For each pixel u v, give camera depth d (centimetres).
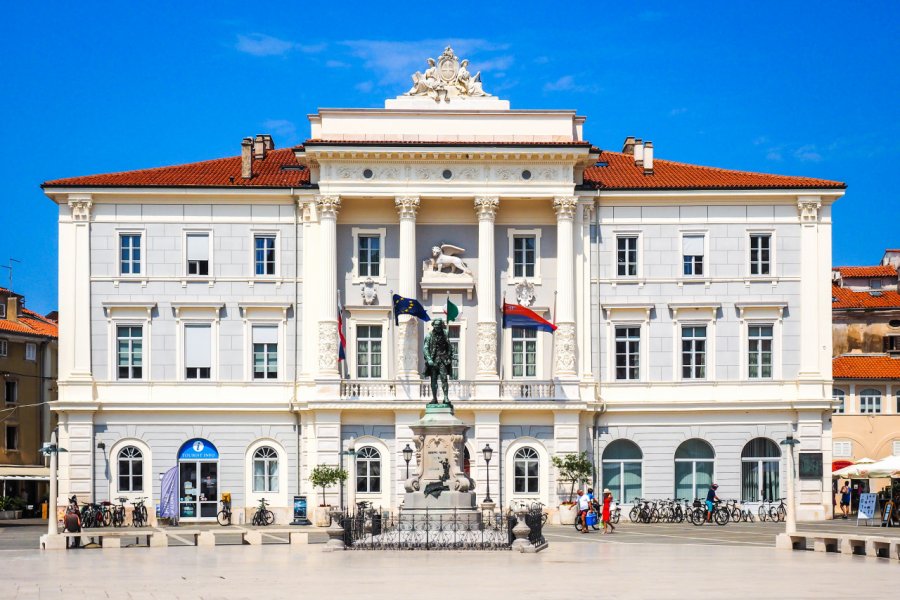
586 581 3306
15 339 8875
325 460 6675
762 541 5119
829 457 6831
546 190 6838
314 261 6906
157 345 6869
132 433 6812
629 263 6969
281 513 6781
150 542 5003
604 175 7181
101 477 6781
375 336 6944
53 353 9306
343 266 6944
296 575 3497
